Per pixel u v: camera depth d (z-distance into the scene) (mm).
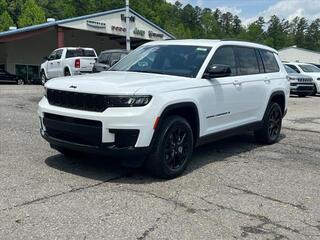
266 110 8492
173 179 6098
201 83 6609
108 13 35656
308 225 4723
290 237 4402
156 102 5738
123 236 4234
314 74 24062
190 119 6551
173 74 6754
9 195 5184
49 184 5637
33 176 5945
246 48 8164
